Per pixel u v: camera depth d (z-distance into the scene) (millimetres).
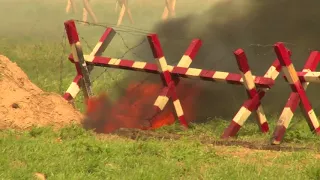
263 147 35875
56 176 28625
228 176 29172
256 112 39281
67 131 37906
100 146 33062
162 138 37219
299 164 31750
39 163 30188
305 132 38469
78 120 41062
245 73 38719
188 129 41594
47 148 32875
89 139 35656
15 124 38625
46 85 54969
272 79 38719
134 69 43469
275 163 31969
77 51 45188
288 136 38031
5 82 40406
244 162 31719
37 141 34500
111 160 31359
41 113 40062
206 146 35344
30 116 39375
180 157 32406
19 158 31047
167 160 31719
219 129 41469
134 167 30516
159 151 33125
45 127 38062
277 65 39500
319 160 31938
